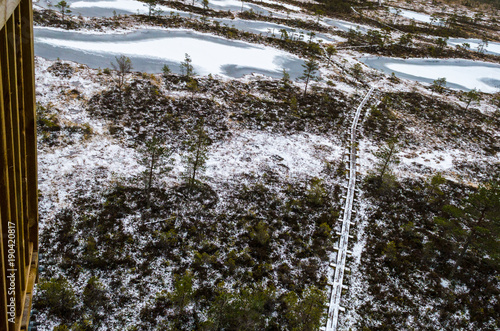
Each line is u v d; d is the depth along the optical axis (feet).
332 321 82.07
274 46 270.26
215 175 125.59
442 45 347.56
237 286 86.79
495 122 220.43
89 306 76.43
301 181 131.44
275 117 171.32
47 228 91.91
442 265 103.50
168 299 81.56
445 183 144.56
